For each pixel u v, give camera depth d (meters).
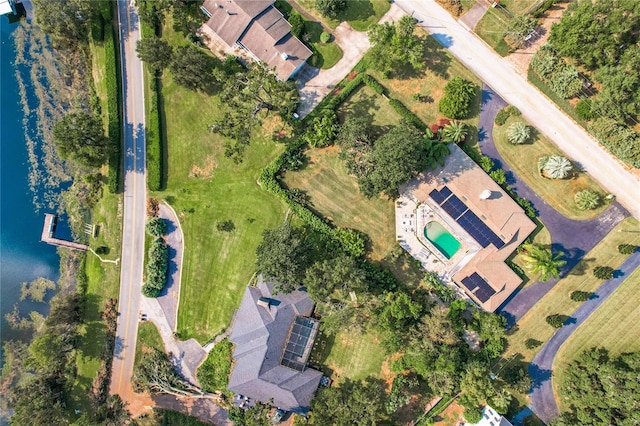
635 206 69.81
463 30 74.50
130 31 79.62
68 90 82.38
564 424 65.88
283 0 77.06
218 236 76.25
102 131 76.75
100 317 77.94
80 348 78.19
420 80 74.50
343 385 72.31
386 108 74.62
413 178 70.56
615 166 70.50
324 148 74.94
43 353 70.44
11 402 73.75
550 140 71.88
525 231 68.69
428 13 75.38
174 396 76.38
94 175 79.88
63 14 74.38
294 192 74.31
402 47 68.88
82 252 80.06
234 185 76.38
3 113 82.50
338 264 64.25
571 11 67.44
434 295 71.94
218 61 77.75
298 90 76.31
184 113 78.00
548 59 69.19
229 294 75.38
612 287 69.81
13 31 84.00
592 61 68.62
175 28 78.56
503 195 69.00
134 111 78.94
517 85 72.94
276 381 68.75
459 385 67.19
